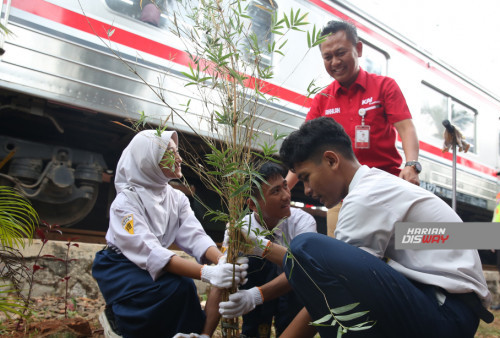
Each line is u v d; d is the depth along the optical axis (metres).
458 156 6.12
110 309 1.66
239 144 1.30
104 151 3.86
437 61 5.99
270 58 3.67
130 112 3.06
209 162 1.21
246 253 1.51
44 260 2.44
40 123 3.39
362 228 1.26
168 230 1.76
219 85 1.34
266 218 1.78
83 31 2.91
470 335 1.18
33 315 2.06
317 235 1.24
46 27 2.76
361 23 4.75
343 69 2.16
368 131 2.14
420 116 5.48
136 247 1.55
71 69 2.84
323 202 1.44
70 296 2.50
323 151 1.37
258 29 3.53
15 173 2.96
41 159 3.08
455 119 6.28
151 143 1.65
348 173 1.37
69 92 2.82
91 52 2.92
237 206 1.27
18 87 2.63
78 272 2.56
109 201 3.91
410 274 1.23
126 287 1.53
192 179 4.20
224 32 1.29
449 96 6.15
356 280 1.16
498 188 6.98
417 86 5.49
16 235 1.69
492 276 4.80
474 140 6.69
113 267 1.59
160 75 3.17
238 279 1.36
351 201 1.29
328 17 4.35
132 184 1.68
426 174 5.42
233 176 1.26
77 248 2.58
